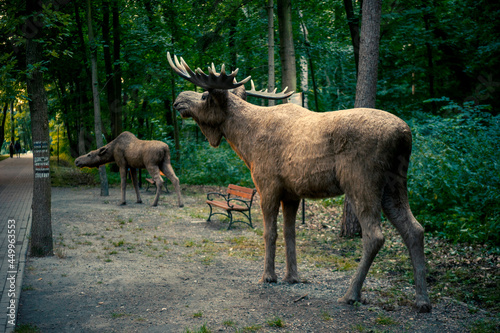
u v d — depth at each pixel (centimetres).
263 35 1597
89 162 1156
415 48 1377
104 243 699
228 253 640
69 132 2534
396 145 380
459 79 1347
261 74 1700
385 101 1379
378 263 571
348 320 378
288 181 455
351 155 392
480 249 607
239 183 1462
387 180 388
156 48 1571
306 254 628
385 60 1395
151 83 1669
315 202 1057
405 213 401
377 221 389
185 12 1591
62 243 690
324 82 2128
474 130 922
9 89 541
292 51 1108
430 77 1380
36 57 588
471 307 405
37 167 607
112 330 362
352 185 393
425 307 390
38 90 597
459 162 801
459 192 770
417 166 802
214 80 478
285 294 452
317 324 370
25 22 565
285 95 535
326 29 1662
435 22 1323
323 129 418
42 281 499
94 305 423
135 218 934
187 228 830
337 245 679
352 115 401
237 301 432
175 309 411
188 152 1739
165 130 1836
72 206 1090
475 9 1282
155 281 502
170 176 1116
